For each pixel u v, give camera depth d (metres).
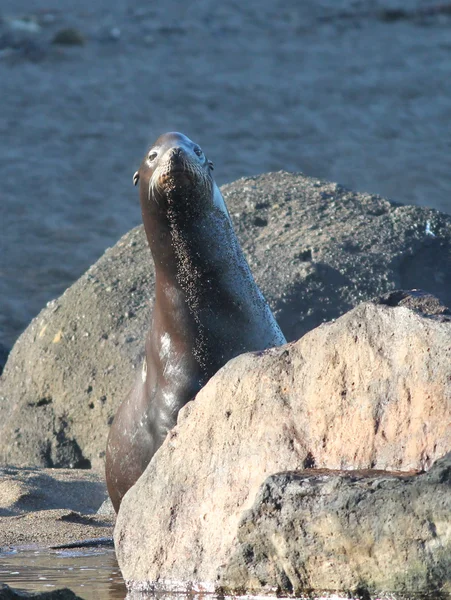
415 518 17.05
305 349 20.80
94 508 37.31
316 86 156.00
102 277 52.38
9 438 48.75
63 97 152.12
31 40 185.88
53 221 99.44
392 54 173.75
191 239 30.69
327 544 18.03
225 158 124.56
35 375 49.88
